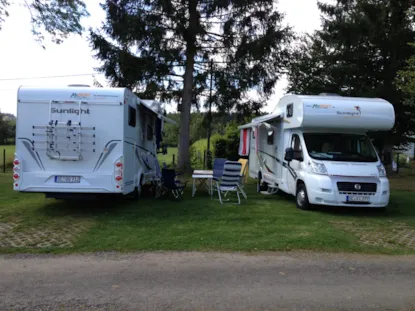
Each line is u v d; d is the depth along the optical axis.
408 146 18.38
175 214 7.91
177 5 14.47
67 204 8.93
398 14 16.20
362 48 17.47
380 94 16.11
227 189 9.40
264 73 15.59
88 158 7.57
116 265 4.86
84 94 7.57
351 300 3.88
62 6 12.12
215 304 3.73
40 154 7.50
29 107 7.48
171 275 4.52
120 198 9.73
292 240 6.10
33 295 3.88
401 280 4.51
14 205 8.75
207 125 17.27
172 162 19.23
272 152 11.20
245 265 4.95
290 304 3.76
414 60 11.75
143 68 14.88
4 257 5.14
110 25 14.57
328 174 8.19
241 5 14.59
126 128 7.92
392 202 10.10
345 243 6.08
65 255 5.27
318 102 8.59
